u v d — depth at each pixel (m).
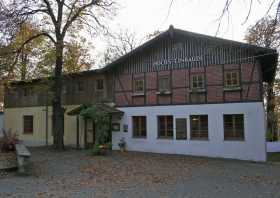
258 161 16.80
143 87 20.94
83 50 22.88
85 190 9.38
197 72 19.19
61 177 11.53
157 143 20.08
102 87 22.69
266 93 27.02
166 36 20.17
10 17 18.62
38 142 25.73
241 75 17.84
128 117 21.28
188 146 19.03
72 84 24.23
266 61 18.11
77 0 20.62
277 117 28.75
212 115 18.45
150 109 20.53
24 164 12.20
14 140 13.10
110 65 21.45
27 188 9.59
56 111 21.30
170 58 20.17
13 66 20.00
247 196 8.65
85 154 18.89
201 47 19.20
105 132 19.81
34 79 23.33
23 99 27.12
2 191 9.15
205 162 15.94
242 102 17.66
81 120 23.20
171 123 19.89
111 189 9.55
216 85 18.52
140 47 20.64
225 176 11.95
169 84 20.05
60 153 19.36
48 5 20.33
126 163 15.29
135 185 10.17
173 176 11.87
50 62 21.45
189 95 19.28
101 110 20.11
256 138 17.14
